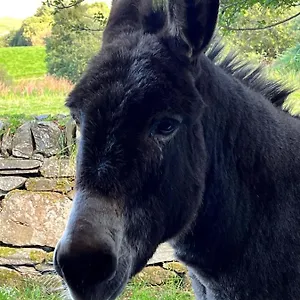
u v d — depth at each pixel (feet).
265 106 8.58
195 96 7.19
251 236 8.07
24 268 18.06
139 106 6.72
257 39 17.89
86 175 6.66
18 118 18.67
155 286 17.83
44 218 18.01
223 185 7.97
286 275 8.05
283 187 8.16
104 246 6.39
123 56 7.07
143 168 6.80
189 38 7.26
